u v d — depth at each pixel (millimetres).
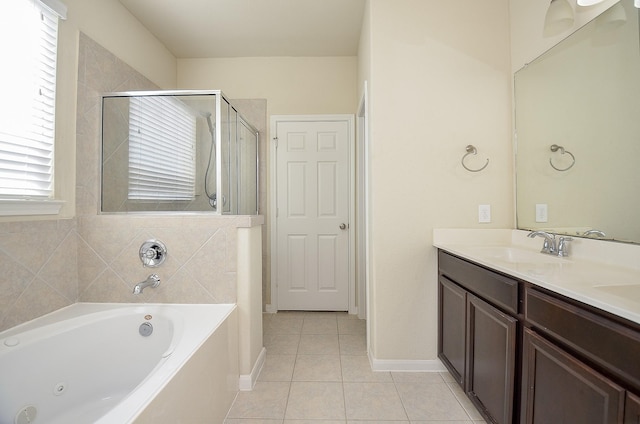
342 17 2398
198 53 2936
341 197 2988
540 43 1633
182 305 1723
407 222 1883
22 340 1273
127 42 2240
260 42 2760
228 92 3025
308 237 3008
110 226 1760
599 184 1272
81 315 1562
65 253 1681
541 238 1601
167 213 1969
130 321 1611
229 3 2217
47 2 1527
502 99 1882
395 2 1899
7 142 1396
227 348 1559
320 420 1451
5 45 1384
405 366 1893
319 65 3012
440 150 1881
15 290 1406
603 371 759
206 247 1748
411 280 1886
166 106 2014
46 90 1575
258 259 1942
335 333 2486
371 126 1896
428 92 1883
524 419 1057
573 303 860
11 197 1392
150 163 2014
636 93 1116
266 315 2926
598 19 1274
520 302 1104
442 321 1819
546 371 944
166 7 2244
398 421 1445
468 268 1483
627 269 1146
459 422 1438
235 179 2365
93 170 1869
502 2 1893
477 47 1886
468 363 1463
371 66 1896
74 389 1403
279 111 3021
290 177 3010
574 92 1398
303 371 1899
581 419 803
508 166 1876
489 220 1873
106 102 1984
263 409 1537
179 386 1045
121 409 831
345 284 2992
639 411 653
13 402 1189
